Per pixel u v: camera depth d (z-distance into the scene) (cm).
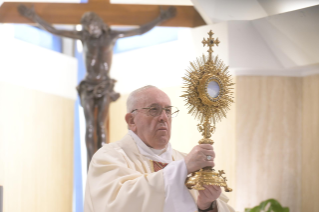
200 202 450
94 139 1281
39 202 1354
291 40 1134
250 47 1198
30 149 1334
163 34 1438
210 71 462
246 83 1247
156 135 540
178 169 446
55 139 1432
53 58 1446
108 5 1355
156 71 1426
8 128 1258
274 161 1238
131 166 529
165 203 439
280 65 1233
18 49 1303
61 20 1346
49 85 1421
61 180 1445
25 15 1299
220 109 459
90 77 1302
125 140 559
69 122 1499
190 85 459
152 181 451
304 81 1256
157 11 1347
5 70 1255
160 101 546
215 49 1234
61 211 1435
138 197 449
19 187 1283
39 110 1375
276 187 1230
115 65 1565
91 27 1285
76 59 1553
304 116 1254
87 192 511
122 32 1320
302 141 1254
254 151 1232
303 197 1231
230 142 1241
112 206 458
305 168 1236
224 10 1172
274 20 1109
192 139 1309
